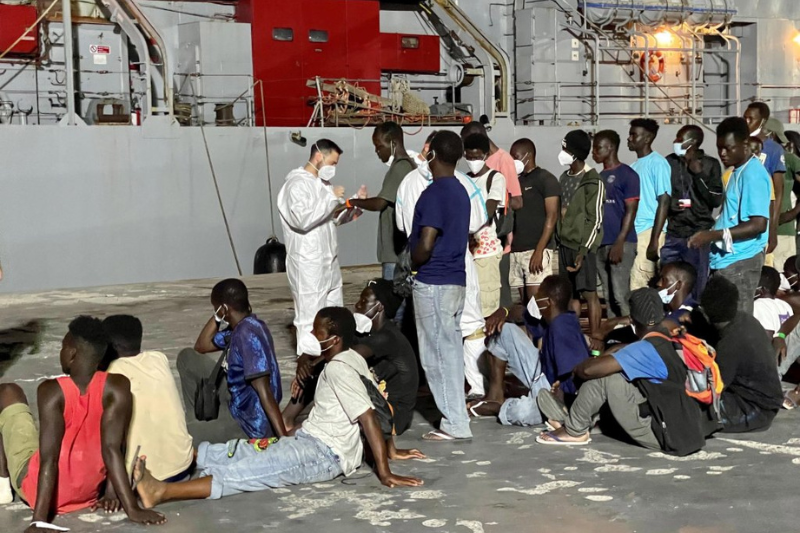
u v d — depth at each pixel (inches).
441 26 812.0
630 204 292.2
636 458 197.6
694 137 303.7
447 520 163.3
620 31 826.8
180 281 551.8
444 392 213.6
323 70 717.3
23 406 181.2
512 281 307.0
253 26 691.4
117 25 661.3
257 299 460.4
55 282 576.4
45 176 569.3
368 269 618.2
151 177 603.2
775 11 920.9
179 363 213.0
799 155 359.6
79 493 169.0
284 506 172.4
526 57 812.6
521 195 289.7
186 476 186.4
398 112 700.7
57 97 651.5
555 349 223.0
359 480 187.3
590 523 160.1
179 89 698.2
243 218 636.7
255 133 634.8
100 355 165.0
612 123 818.2
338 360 186.2
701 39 848.3
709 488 176.9
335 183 664.4
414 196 225.0
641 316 204.1
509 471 190.9
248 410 202.7
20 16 616.7
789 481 180.1
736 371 210.1
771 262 337.7
